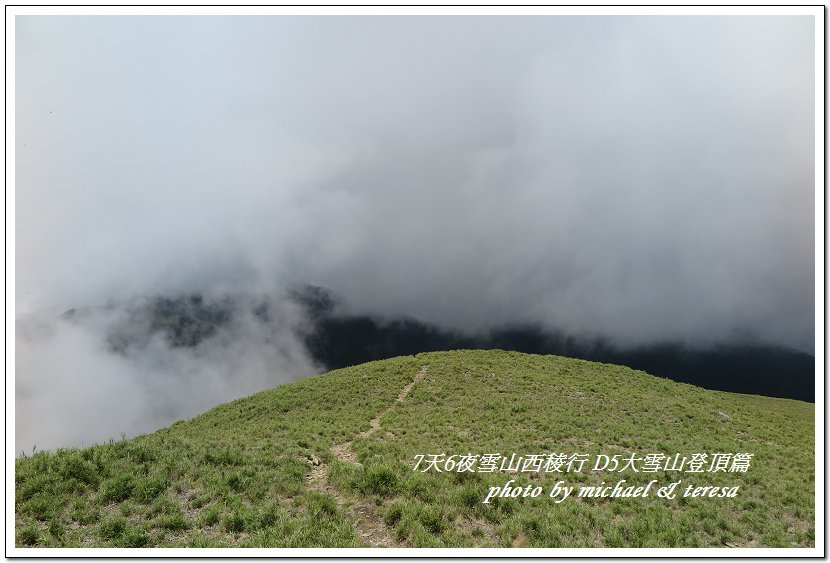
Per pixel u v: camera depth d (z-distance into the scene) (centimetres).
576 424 2503
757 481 1761
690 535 1253
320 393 3275
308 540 1084
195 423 2905
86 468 1328
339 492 1405
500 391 3219
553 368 3962
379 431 2314
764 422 2988
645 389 3519
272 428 2422
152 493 1270
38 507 1143
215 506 1214
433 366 3950
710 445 2253
